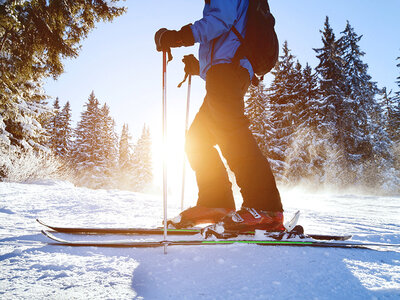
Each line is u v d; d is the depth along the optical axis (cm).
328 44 2458
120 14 894
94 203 352
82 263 91
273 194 140
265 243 120
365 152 2158
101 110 3669
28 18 750
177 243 117
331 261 97
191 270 86
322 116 2261
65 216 250
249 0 159
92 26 891
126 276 80
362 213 431
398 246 126
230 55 150
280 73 2558
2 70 800
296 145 2191
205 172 171
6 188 518
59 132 3491
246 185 141
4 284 72
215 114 148
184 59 194
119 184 4044
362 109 2281
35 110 1341
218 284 75
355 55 2488
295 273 84
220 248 112
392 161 2147
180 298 66
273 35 161
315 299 66
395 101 2819
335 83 2325
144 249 111
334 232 196
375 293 70
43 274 79
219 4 147
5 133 1067
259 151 145
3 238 130
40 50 797
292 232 129
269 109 2531
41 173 1026
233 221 133
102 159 3484
